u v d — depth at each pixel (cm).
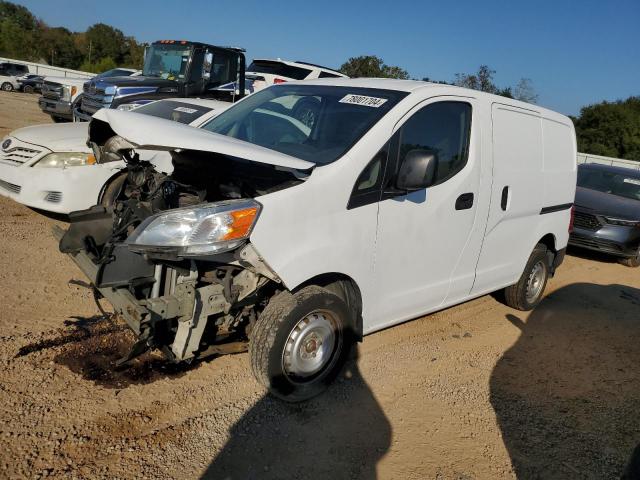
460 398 383
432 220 389
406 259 380
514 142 470
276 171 327
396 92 386
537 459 325
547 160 527
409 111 370
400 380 396
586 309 621
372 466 299
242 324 368
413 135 372
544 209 530
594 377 445
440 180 394
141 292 321
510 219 480
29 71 3372
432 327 502
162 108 748
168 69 1148
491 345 481
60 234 374
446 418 355
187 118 704
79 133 629
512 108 473
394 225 362
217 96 1177
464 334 497
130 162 368
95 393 325
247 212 292
